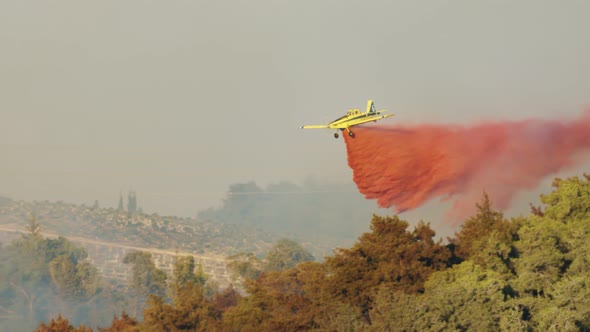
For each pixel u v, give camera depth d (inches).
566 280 3508.9
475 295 3378.4
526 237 3779.5
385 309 3353.8
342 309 3543.3
